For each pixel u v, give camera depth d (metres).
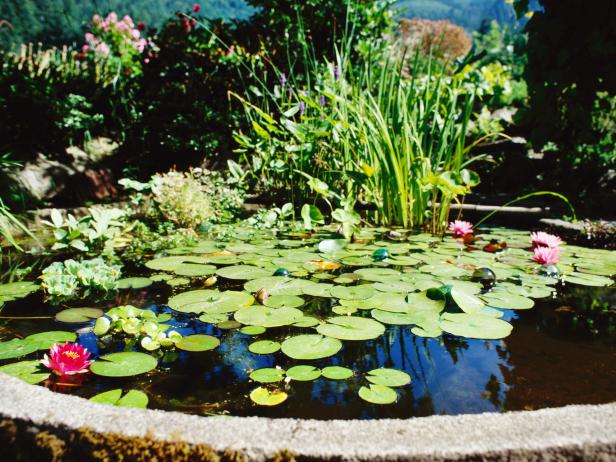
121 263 1.90
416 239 2.46
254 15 5.21
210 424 0.60
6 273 1.74
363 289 1.47
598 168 3.44
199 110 4.90
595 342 1.07
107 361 0.95
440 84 2.97
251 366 0.95
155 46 5.35
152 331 1.06
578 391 0.83
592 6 2.88
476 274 1.62
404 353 1.01
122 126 4.95
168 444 0.56
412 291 1.45
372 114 2.91
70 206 3.47
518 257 1.99
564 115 3.47
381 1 4.99
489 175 4.25
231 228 2.74
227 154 4.91
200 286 1.54
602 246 2.28
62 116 4.21
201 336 1.10
